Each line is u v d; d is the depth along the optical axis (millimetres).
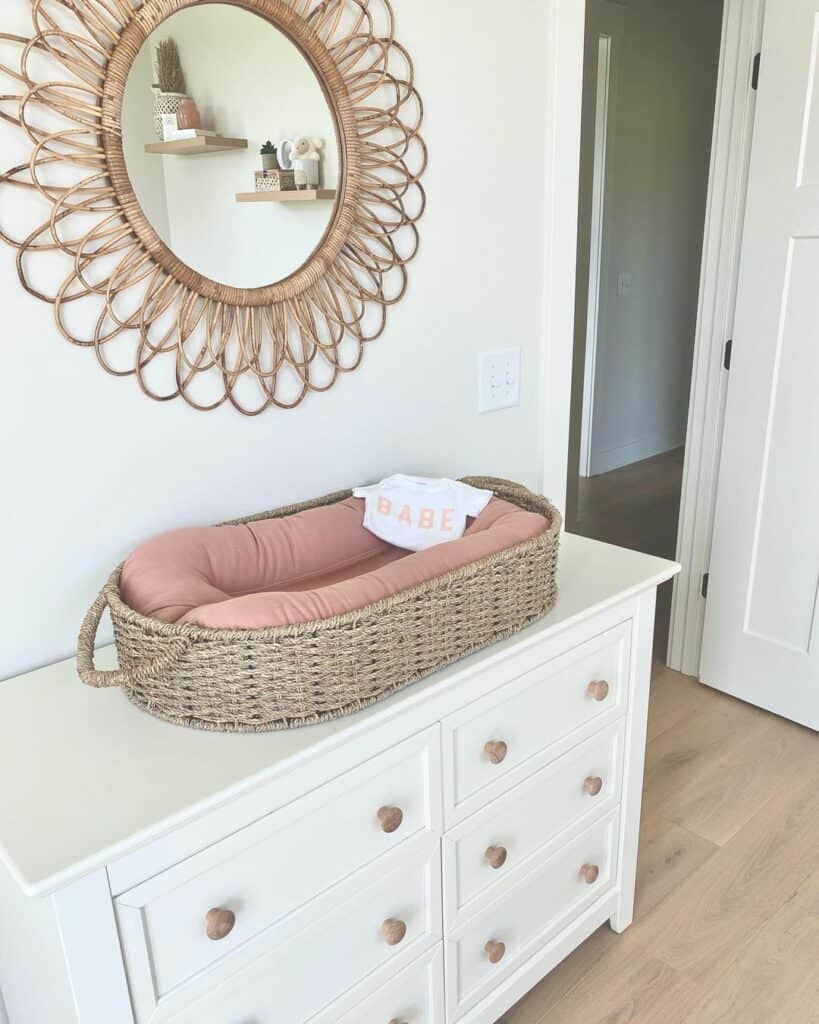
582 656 1305
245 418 1290
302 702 949
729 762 2148
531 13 1517
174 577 1036
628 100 4031
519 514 1245
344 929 1062
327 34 1230
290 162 1224
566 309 1767
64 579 1143
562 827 1393
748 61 2039
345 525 1314
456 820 1172
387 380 1479
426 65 1378
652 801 2000
